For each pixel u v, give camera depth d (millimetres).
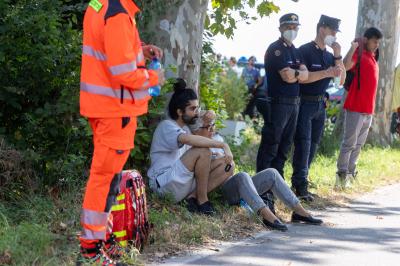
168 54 20984
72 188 17984
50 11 18234
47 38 17953
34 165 17688
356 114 25500
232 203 19719
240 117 45781
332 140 34906
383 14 40125
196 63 21703
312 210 22219
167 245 16141
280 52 21188
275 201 21391
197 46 21688
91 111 13008
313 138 23719
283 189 19812
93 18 12977
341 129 38125
